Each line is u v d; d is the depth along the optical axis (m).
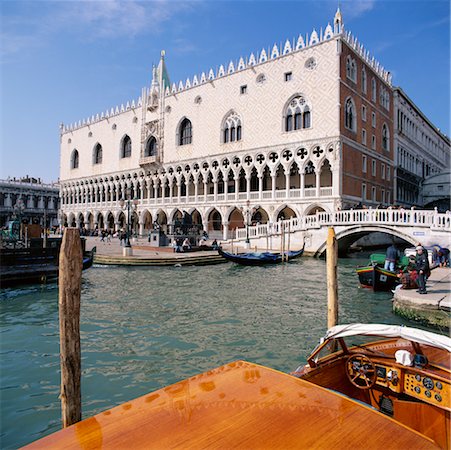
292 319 10.80
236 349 8.34
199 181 46.47
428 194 58.38
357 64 36.69
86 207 60.16
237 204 39.22
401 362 5.05
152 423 3.06
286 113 36.53
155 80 51.47
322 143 33.38
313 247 28.56
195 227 38.62
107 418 3.15
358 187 35.97
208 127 42.94
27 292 14.59
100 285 16.33
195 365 7.45
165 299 13.44
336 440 2.88
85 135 61.28
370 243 38.09
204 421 3.08
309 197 33.84
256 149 38.09
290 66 36.09
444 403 4.54
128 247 25.38
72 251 4.30
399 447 2.86
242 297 13.84
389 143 44.59
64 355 4.27
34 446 2.78
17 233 25.48
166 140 47.88
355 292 15.05
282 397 3.49
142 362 7.58
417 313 10.59
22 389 6.45
